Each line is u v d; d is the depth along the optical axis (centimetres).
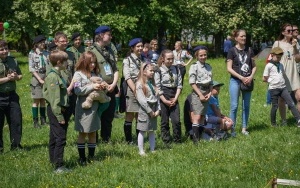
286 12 4250
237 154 820
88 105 758
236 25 4175
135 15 3844
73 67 987
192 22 4362
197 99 939
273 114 1076
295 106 1050
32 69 1188
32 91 1201
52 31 3606
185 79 2098
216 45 4522
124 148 890
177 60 1557
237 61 996
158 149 891
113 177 698
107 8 3912
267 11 4128
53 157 764
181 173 711
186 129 1001
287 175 687
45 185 671
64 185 672
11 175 723
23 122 1280
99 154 841
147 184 664
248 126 1099
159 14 3947
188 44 4594
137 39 938
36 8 3603
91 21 3756
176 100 933
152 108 856
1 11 3638
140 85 849
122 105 947
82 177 704
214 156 808
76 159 805
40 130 1151
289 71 1079
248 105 1012
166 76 927
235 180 678
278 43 1093
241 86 998
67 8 3603
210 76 946
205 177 689
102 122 945
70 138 1016
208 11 4234
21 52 4709
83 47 1030
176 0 4091
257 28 4231
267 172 706
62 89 736
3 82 878
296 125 1069
